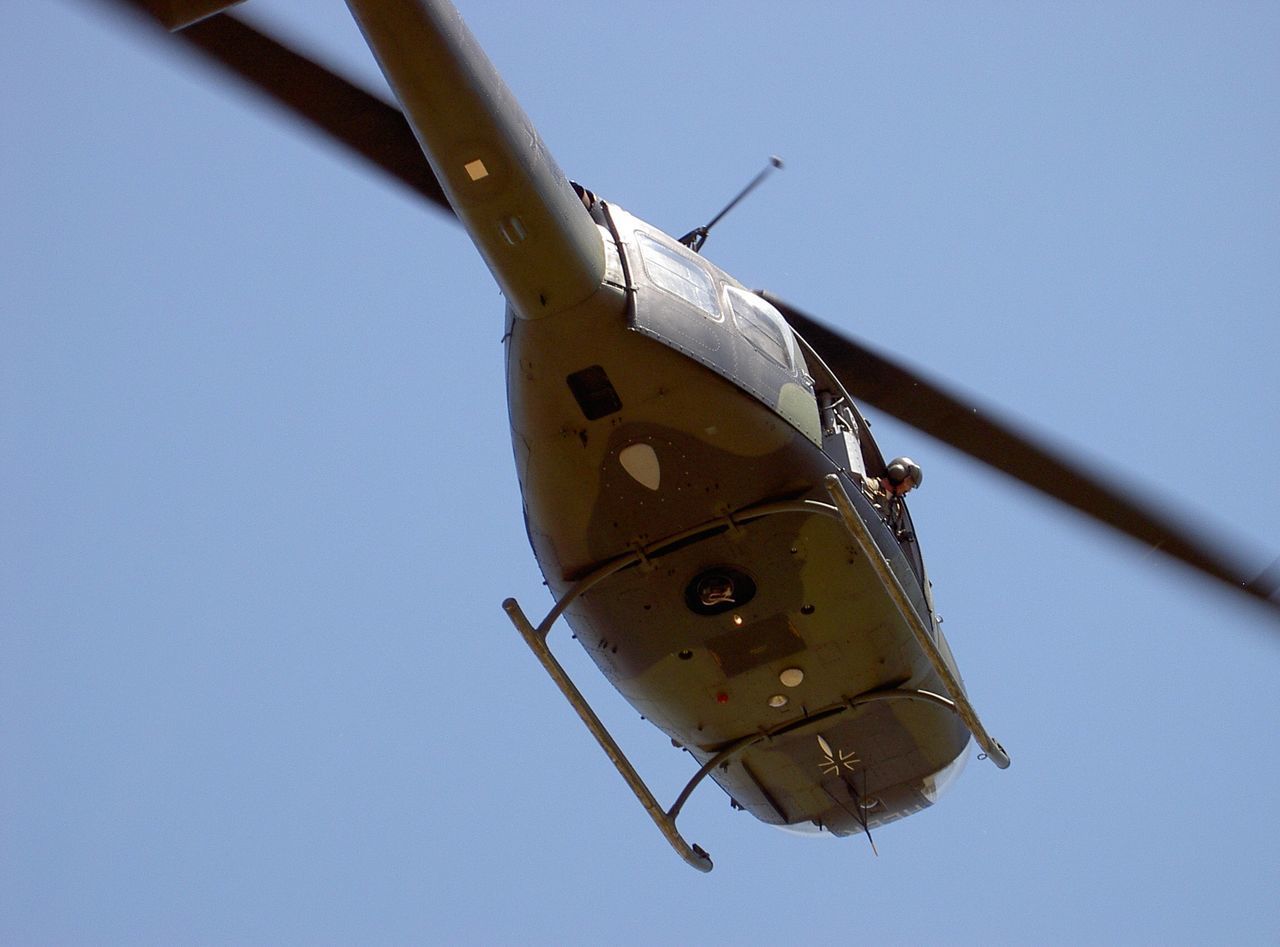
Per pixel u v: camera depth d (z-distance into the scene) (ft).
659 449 150.51
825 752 181.57
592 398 149.48
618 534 155.33
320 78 142.20
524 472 155.33
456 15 130.41
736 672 168.55
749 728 176.76
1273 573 156.04
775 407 152.76
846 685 171.42
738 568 157.38
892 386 169.37
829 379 170.40
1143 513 157.89
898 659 170.50
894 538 164.45
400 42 127.44
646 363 147.13
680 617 162.30
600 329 145.48
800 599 160.86
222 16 136.26
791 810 191.93
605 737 159.53
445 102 130.41
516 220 137.49
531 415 150.30
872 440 172.96
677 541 155.22
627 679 171.22
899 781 187.62
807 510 152.66
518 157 134.92
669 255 154.71
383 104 144.15
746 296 160.25
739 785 188.55
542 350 146.30
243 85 140.36
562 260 141.49
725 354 150.41
